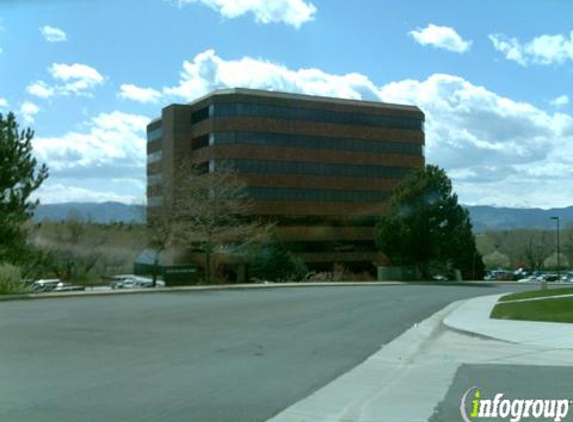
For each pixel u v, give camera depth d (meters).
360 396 9.13
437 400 8.83
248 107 77.50
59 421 7.44
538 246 110.75
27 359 11.66
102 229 62.38
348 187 83.50
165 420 7.56
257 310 22.11
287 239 78.44
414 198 56.62
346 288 39.06
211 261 58.28
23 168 28.81
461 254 56.91
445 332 16.47
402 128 88.38
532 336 15.07
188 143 81.94
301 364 11.62
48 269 51.53
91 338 14.49
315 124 81.81
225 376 10.31
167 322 17.92
